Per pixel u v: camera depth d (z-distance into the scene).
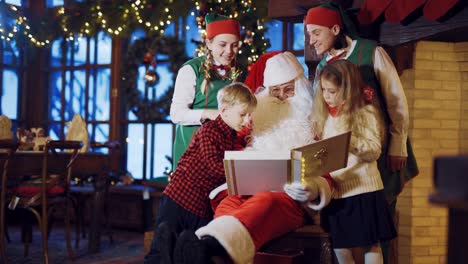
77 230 5.10
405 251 3.47
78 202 5.17
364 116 2.48
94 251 4.89
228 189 2.43
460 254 1.00
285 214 2.45
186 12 5.30
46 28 6.31
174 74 6.19
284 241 2.90
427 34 3.17
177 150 3.23
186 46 6.28
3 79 7.05
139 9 5.48
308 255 2.92
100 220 4.96
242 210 2.37
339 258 2.57
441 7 3.00
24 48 7.04
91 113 7.01
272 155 2.34
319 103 2.59
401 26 3.25
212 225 2.32
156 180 5.30
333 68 2.50
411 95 3.45
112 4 5.70
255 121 2.70
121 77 6.66
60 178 4.55
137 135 6.73
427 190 3.47
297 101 2.74
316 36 2.91
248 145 2.63
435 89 3.47
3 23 6.19
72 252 4.81
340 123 2.49
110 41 6.91
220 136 2.60
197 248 2.21
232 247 2.26
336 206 2.54
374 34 3.35
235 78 3.21
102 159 5.05
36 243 5.29
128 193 6.02
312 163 2.36
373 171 2.53
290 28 5.79
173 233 2.38
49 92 7.31
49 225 4.89
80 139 5.14
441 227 3.49
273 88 2.79
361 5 3.31
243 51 4.70
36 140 5.27
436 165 0.94
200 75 3.18
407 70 3.46
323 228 2.64
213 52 3.18
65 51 6.47
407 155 2.97
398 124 2.80
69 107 7.16
